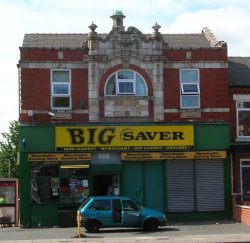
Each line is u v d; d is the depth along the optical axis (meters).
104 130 31.89
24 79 31.86
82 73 32.28
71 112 31.92
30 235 26.95
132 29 32.50
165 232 27.11
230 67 36.00
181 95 32.72
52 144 31.59
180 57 32.91
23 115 31.67
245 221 30.12
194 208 32.34
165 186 32.16
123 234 26.48
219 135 32.69
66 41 34.97
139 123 32.19
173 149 32.19
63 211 30.67
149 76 32.53
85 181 31.78
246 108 33.59
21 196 31.22
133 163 32.16
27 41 34.59
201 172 32.59
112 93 32.31
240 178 32.81
